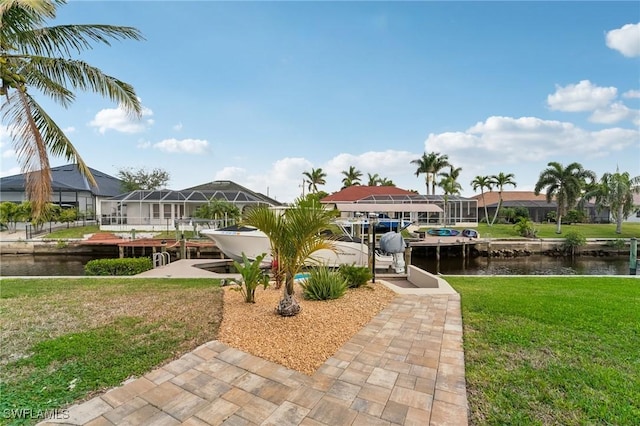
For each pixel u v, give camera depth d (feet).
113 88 23.54
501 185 126.11
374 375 10.66
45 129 21.56
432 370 11.05
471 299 20.68
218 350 12.42
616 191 94.07
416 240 75.10
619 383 10.25
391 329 15.02
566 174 92.27
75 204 112.47
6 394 9.33
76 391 9.52
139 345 12.89
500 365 11.48
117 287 24.44
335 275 21.16
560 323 16.01
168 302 19.45
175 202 87.81
